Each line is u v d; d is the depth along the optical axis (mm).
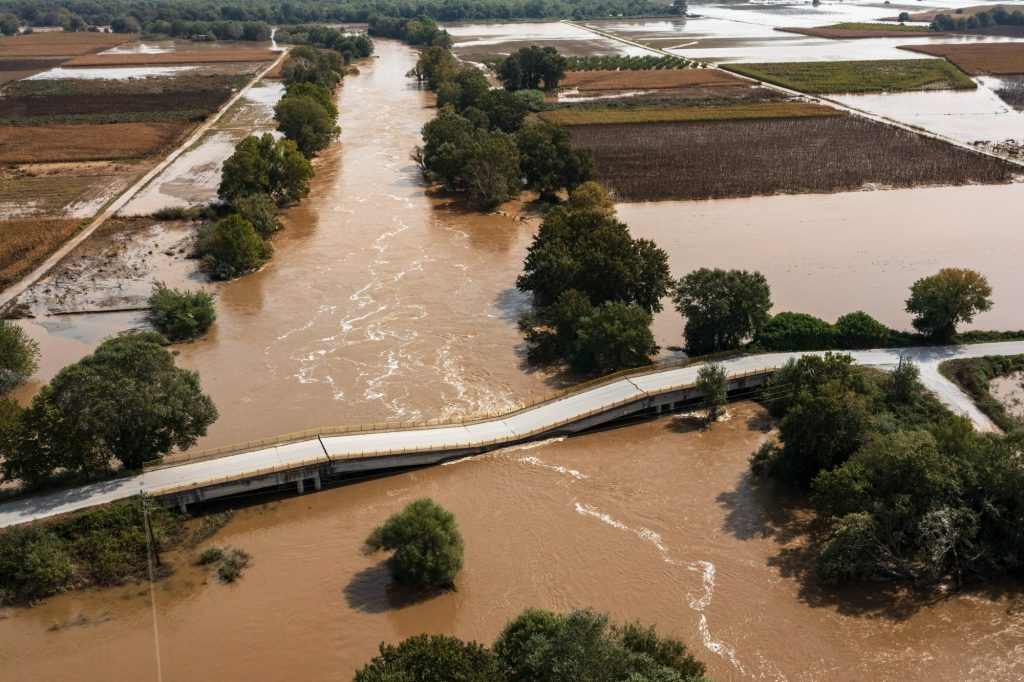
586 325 92125
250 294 116438
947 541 58656
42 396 70250
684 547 65375
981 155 173625
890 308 105812
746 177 163625
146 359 72375
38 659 55125
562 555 64562
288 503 72438
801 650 55125
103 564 62344
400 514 63000
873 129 197625
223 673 53906
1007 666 53281
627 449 79625
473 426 81375
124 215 149000
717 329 93625
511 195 158000
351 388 90750
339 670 53938
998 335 95438
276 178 153000
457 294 115125
